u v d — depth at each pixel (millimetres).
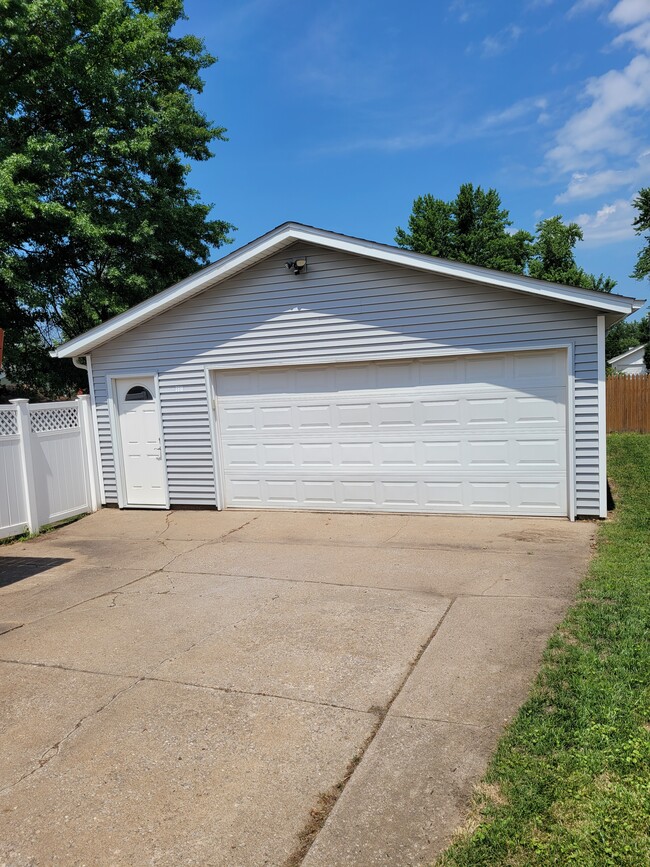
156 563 7125
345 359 8914
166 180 16922
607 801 2607
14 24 12820
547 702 3438
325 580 6098
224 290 9477
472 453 8516
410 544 7309
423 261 8109
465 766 2957
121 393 10406
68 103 14789
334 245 8469
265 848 2525
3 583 6637
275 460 9562
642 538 6984
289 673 4059
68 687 4027
